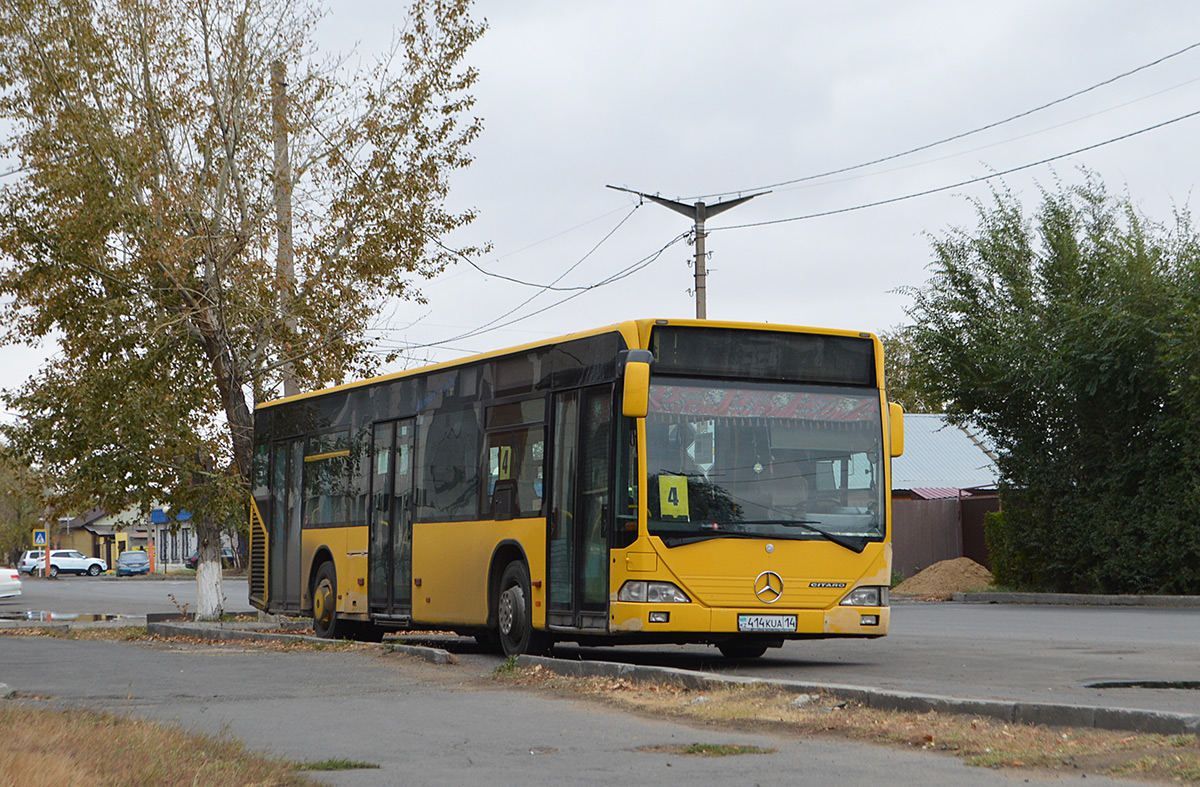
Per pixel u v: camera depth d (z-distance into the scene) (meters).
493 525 16.03
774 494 14.09
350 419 20.09
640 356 13.45
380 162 25.06
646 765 8.20
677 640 14.43
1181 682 11.81
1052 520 31.19
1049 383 30.20
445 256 25.75
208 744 8.32
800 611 13.91
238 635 20.08
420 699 11.93
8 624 27.48
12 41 24.03
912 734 8.86
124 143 24.06
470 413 16.84
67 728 8.44
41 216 24.58
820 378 14.59
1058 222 32.31
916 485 50.50
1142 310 29.27
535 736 9.52
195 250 24.56
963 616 24.81
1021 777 7.46
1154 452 28.72
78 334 25.06
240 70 24.73
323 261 25.23
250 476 24.44
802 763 8.12
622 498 13.77
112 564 112.06
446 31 25.16
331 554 20.23
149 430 24.95
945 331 33.19
